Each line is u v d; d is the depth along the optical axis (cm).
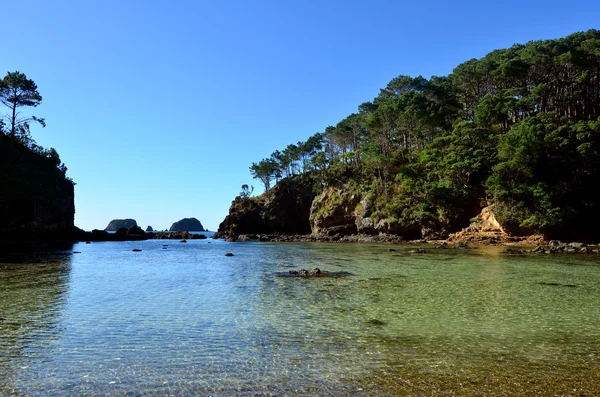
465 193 7275
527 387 876
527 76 8350
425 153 8525
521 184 6297
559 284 2423
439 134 9344
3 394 841
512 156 6381
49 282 2559
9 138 8944
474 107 9462
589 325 1448
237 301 1922
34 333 1330
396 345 1202
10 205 7975
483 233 6569
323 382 907
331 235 9538
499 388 870
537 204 6047
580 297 2008
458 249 5400
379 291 2197
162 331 1362
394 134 10138
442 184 7444
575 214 5866
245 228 12150
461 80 9212
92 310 1708
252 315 1616
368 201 8981
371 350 1152
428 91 9938
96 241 9831
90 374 959
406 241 7669
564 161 6212
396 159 9200
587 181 6172
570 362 1044
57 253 5316
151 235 12562
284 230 12025
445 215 7388
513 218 6206
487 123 7906
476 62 9569
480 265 3466
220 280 2678
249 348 1172
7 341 1234
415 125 9488
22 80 8775
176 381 916
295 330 1380
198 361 1055
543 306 1786
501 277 2730
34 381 915
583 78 7350
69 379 927
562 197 6022
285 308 1752
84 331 1361
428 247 6016
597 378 930
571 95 7638
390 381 912
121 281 2644
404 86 10788
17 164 8725
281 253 5281
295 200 12331
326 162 11900
